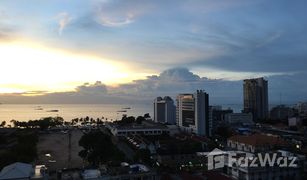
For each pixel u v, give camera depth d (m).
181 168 154.38
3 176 99.75
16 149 161.12
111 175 108.75
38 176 105.62
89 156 152.50
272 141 191.62
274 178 123.25
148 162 162.75
